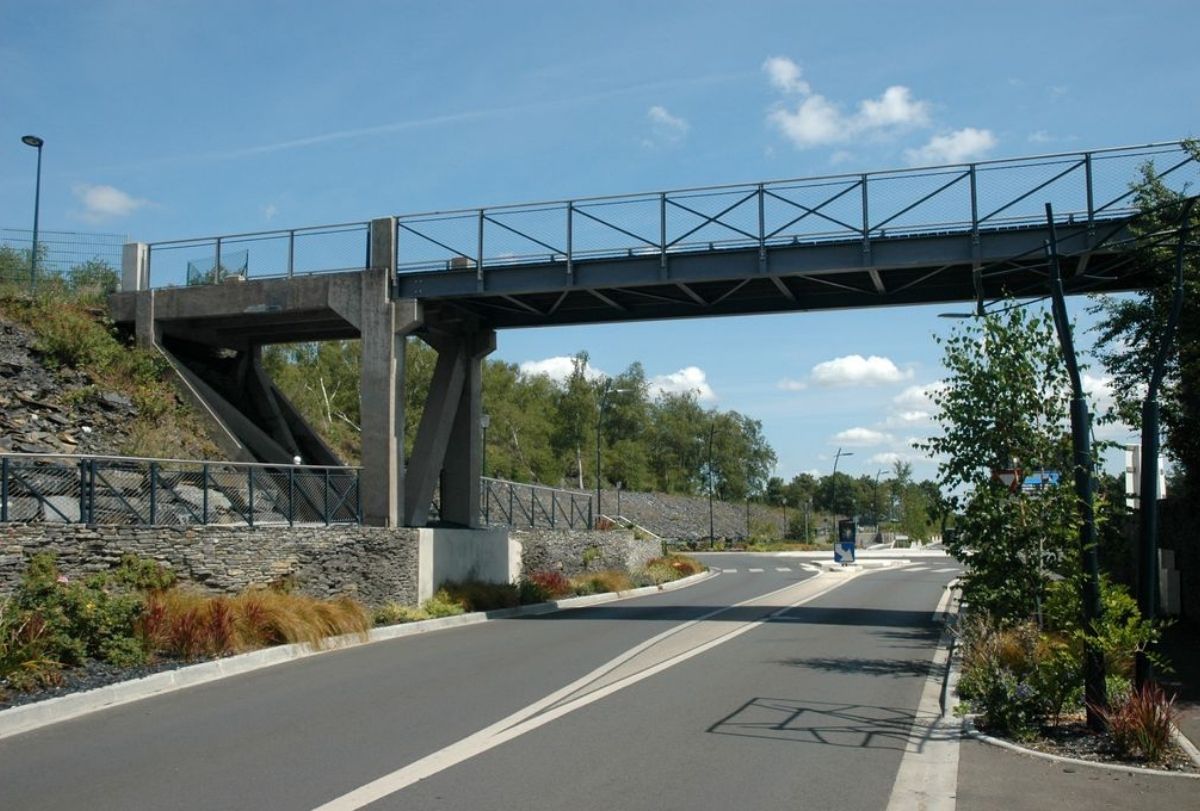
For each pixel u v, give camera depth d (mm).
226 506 18656
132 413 22094
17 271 26953
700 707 10969
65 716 10430
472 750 8797
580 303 25344
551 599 26828
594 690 12094
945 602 27500
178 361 25250
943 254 20109
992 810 7109
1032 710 9867
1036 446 12289
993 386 12578
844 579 39594
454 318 25859
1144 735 8586
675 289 23281
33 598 12719
